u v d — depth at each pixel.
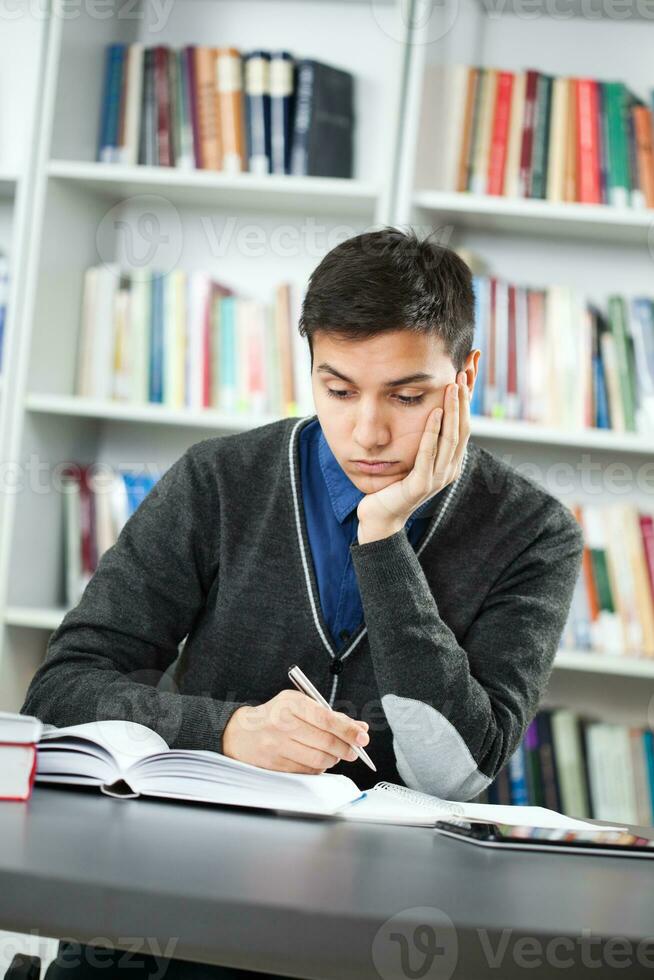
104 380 2.37
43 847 0.66
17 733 0.83
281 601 1.27
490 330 2.24
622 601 2.22
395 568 1.11
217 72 2.33
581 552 1.34
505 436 2.20
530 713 1.20
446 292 1.08
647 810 2.22
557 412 2.23
